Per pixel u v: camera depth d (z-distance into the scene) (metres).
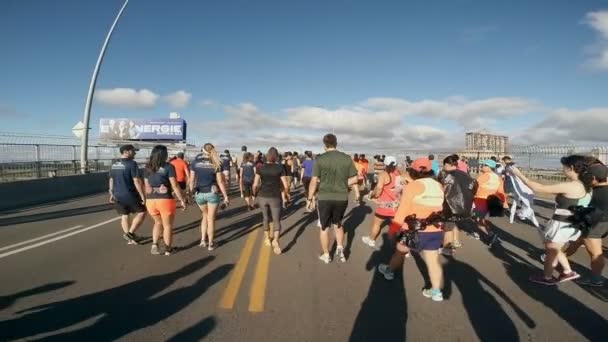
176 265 5.88
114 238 7.84
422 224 4.59
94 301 4.41
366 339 3.62
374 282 5.23
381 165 15.59
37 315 4.02
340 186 6.06
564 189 5.00
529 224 10.07
